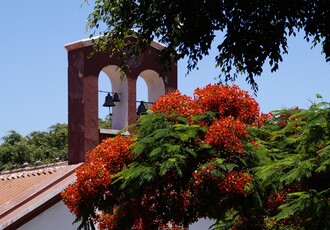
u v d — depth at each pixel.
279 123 15.99
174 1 20.38
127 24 21.50
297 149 13.68
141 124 14.75
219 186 14.04
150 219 14.93
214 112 14.97
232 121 14.34
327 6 19.97
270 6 20.09
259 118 15.65
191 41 20.75
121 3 21.28
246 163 14.27
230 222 16.23
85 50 22.36
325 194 13.18
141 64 23.08
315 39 21.14
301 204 12.57
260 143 14.99
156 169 14.08
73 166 22.62
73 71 22.53
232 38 20.59
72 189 14.98
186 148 14.06
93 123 22.44
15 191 24.48
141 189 14.30
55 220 22.00
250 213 15.01
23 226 21.66
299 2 19.97
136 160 14.58
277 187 14.38
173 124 14.53
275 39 20.41
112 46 22.83
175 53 21.34
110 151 14.90
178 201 14.61
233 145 14.16
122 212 15.09
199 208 14.63
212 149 14.29
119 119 22.86
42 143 53.38
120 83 22.89
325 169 12.64
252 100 15.36
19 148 50.25
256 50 20.66
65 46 22.55
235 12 20.36
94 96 22.47
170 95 15.17
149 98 23.72
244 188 14.21
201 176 14.01
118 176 14.67
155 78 23.53
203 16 20.39
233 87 15.34
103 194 14.94
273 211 15.24
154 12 20.86
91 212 15.02
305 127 13.08
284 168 13.27
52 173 24.53
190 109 14.87
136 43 21.86
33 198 22.52
